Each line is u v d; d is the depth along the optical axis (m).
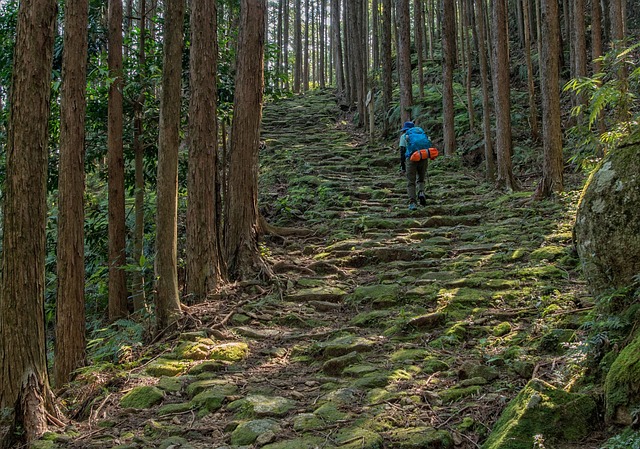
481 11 10.85
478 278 5.57
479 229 7.52
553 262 5.77
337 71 23.69
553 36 8.07
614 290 3.09
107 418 3.80
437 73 18.91
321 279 6.41
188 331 5.23
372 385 3.77
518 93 14.82
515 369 3.62
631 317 2.95
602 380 2.88
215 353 4.65
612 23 9.57
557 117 8.13
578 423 2.65
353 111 19.39
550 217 7.36
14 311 3.71
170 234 5.48
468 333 4.54
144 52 7.48
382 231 7.95
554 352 3.86
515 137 12.83
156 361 4.62
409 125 9.06
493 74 10.14
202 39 6.27
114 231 6.35
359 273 6.57
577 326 4.08
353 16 18.09
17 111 3.73
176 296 5.50
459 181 10.77
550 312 4.49
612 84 4.46
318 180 10.73
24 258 3.73
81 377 4.53
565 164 10.39
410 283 5.87
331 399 3.61
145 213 8.65
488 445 2.77
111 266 6.34
